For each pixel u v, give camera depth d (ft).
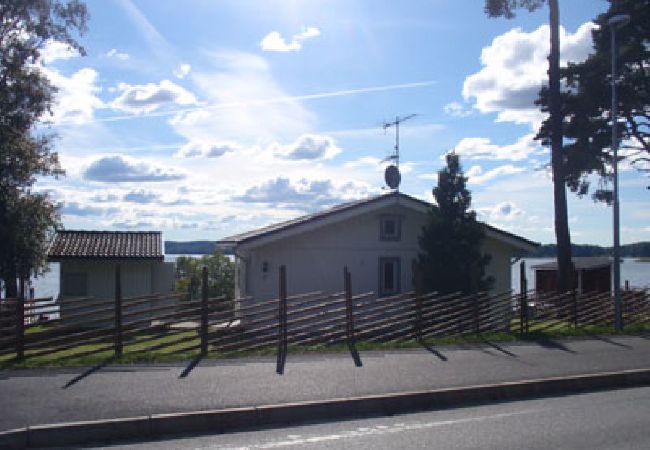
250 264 63.57
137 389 27.71
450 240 59.67
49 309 38.63
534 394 30.73
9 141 70.23
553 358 38.01
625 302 60.08
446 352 39.63
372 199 64.90
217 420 23.89
